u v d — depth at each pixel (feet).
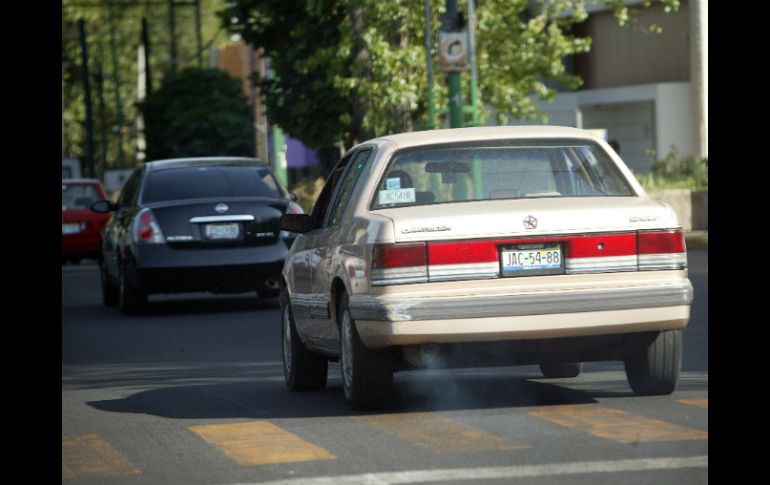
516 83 271.08
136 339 130.72
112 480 59.72
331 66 251.39
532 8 278.26
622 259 71.87
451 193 75.15
